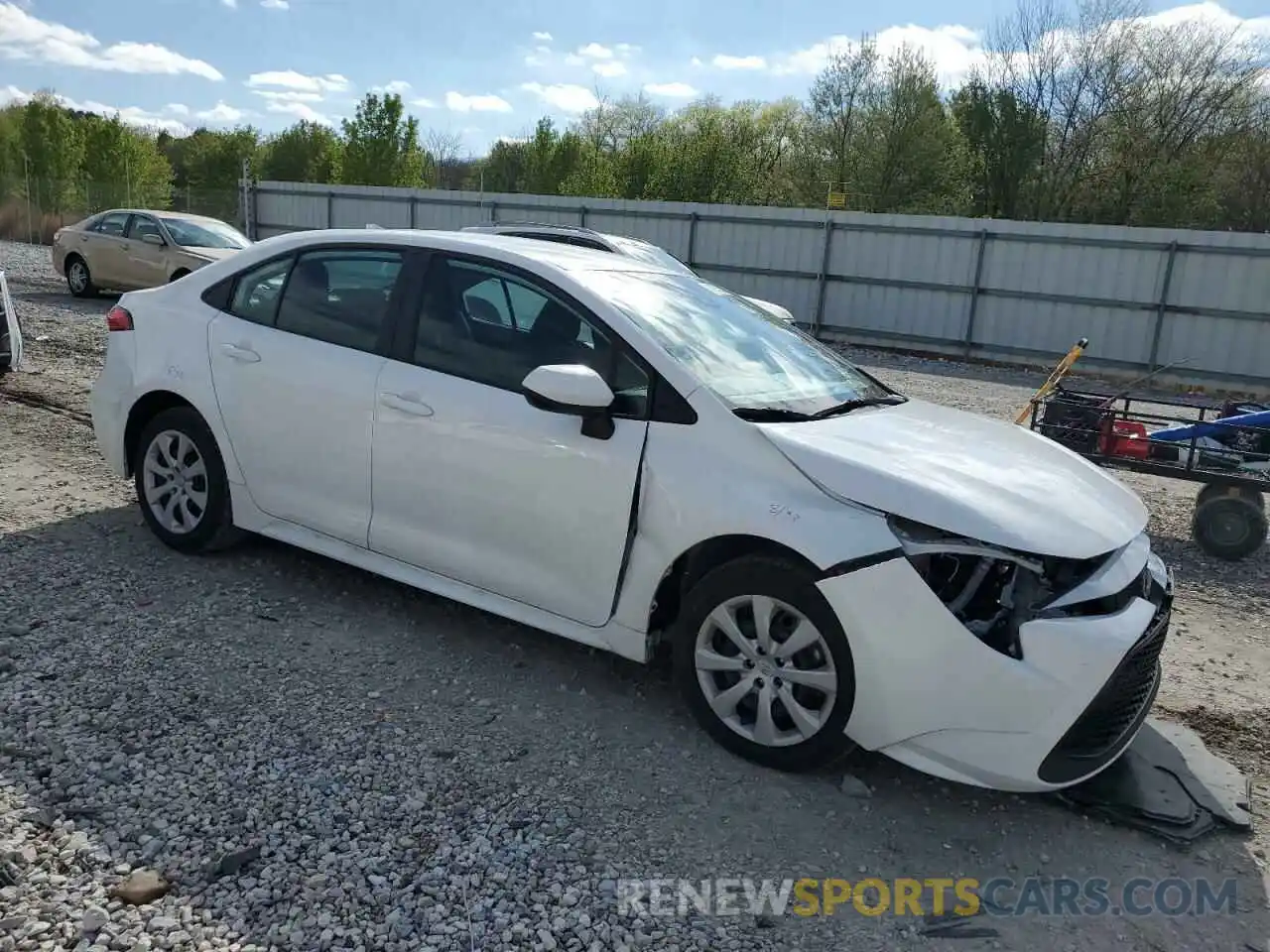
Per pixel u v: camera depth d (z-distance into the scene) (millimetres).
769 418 3453
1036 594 2982
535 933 2461
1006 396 14414
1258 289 16922
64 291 16844
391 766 3143
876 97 35656
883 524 3045
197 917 2406
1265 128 33625
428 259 4098
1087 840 3094
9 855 2559
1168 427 7480
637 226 22453
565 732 3455
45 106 41375
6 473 6004
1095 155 35000
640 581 3438
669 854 2832
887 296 20031
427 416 3865
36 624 3920
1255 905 2826
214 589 4422
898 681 2988
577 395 3330
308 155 52531
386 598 4492
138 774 2975
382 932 2408
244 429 4422
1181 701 4152
